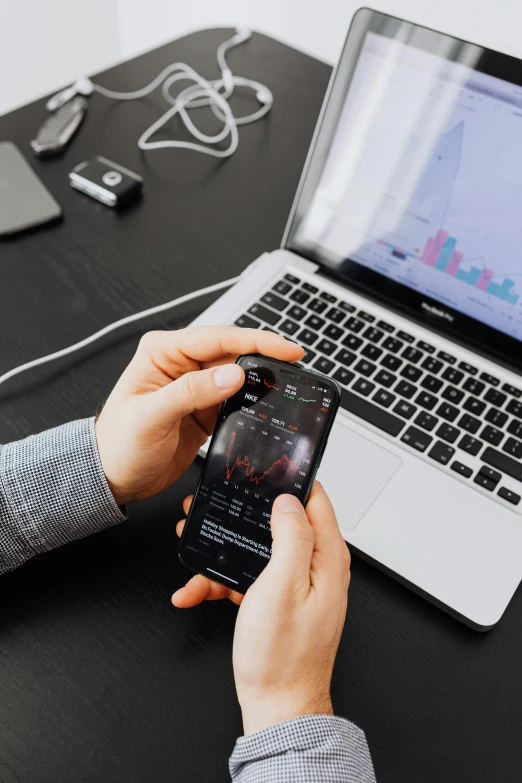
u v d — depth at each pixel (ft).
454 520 1.76
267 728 1.28
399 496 1.80
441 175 2.05
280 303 2.24
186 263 2.46
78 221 2.55
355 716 1.50
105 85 3.10
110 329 2.17
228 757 1.43
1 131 2.85
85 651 1.55
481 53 1.88
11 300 2.27
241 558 1.58
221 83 3.12
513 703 1.55
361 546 1.70
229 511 1.62
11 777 1.37
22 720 1.44
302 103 3.13
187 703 1.49
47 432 1.72
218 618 1.63
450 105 1.97
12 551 1.64
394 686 1.55
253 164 2.85
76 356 2.14
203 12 3.87
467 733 1.50
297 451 1.61
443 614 1.68
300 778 1.23
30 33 4.79
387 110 2.07
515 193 1.95
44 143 2.74
